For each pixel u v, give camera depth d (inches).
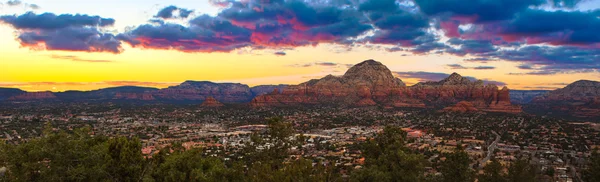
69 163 2090.3
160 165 2155.5
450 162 2645.2
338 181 2316.7
